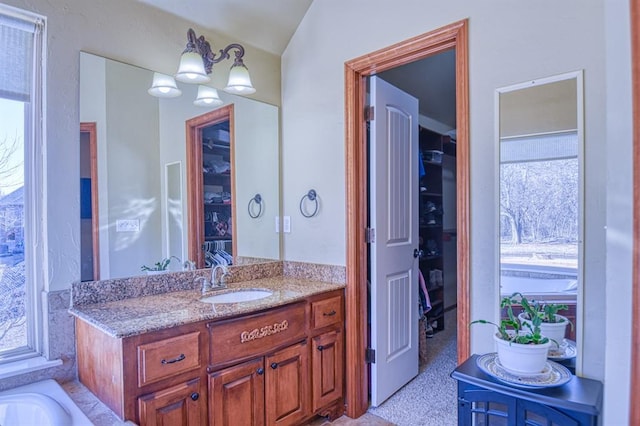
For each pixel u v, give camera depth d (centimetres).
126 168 195
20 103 165
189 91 221
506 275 169
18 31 164
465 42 181
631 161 52
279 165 267
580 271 151
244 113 248
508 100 169
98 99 184
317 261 248
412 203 281
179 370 154
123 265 193
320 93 246
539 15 162
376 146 239
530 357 140
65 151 173
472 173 179
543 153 160
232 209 242
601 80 148
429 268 413
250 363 179
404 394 256
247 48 249
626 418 55
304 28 254
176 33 214
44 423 133
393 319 255
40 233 169
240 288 221
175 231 214
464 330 180
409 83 349
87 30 180
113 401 143
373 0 220
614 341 59
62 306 170
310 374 209
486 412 144
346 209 232
